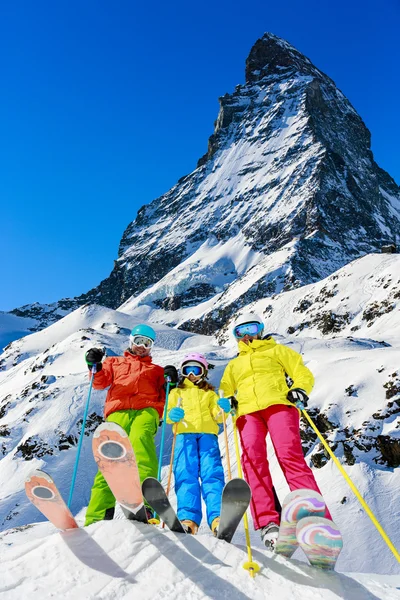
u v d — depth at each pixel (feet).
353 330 283.38
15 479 85.40
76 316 368.68
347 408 78.59
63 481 81.46
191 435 17.22
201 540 12.48
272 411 16.17
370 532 55.16
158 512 12.12
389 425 72.43
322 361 96.48
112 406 17.37
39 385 126.93
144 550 11.72
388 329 251.39
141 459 15.71
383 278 314.35
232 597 10.53
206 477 15.88
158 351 151.43
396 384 78.74
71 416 100.32
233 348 152.97
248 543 12.09
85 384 113.91
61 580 10.44
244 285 535.60
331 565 11.82
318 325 306.55
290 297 353.10
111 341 205.77
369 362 88.38
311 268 536.01
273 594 10.82
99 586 10.33
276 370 17.37
